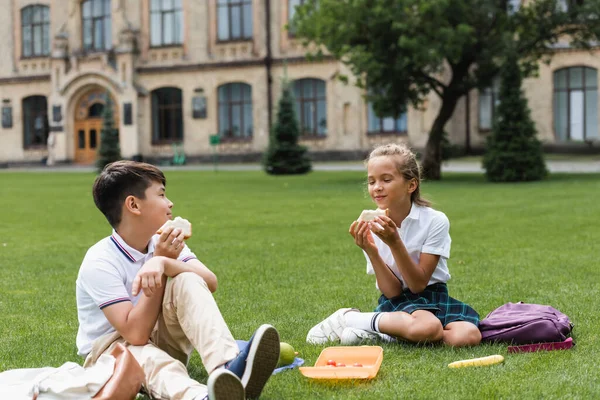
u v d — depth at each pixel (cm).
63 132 5609
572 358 563
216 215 1930
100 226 1766
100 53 5444
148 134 5425
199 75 5306
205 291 486
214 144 4203
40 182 3700
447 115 3331
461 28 2988
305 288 913
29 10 5766
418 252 625
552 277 950
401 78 3212
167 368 475
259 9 5153
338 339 643
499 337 606
